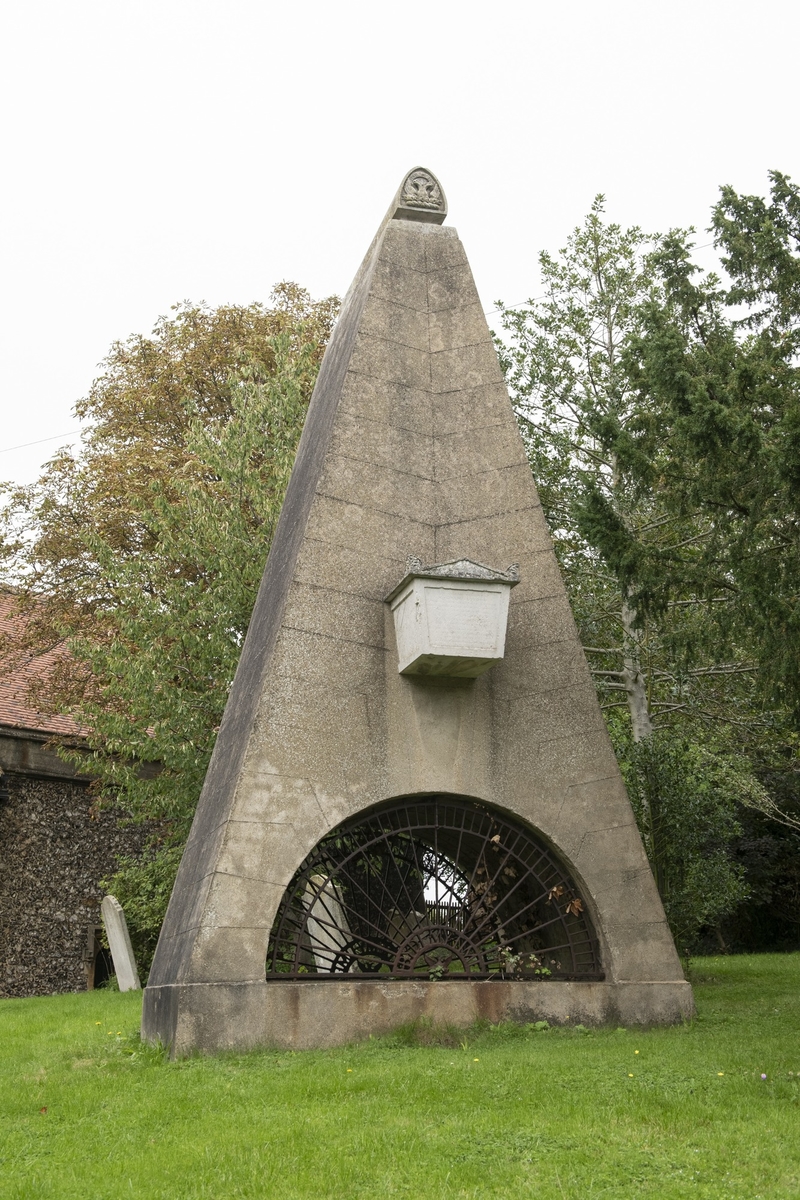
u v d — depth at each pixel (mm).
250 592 17188
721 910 15805
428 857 11031
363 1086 7098
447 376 11000
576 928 10023
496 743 9922
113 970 23000
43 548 20766
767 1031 9195
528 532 10625
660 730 17469
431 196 11688
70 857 22828
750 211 10852
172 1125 6445
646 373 11219
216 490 19578
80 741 21422
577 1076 7250
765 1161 5547
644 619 11500
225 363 22359
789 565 9820
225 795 9461
